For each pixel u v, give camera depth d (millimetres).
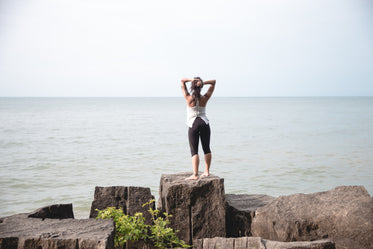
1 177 14328
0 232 3957
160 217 5191
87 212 10031
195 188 5219
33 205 10648
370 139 27281
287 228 4504
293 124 44438
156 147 23797
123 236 4699
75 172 15352
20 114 73875
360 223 4125
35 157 19531
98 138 29453
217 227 5199
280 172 15094
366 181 13391
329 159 18359
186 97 5680
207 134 5656
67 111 91375
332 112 79875
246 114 72938
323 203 4742
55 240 3713
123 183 13281
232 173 14945
